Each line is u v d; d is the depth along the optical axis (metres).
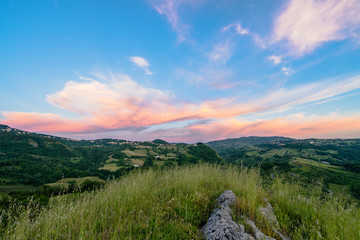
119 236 3.39
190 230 3.51
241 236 3.13
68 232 3.49
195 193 5.57
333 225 3.49
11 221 3.72
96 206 4.80
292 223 3.92
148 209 4.81
